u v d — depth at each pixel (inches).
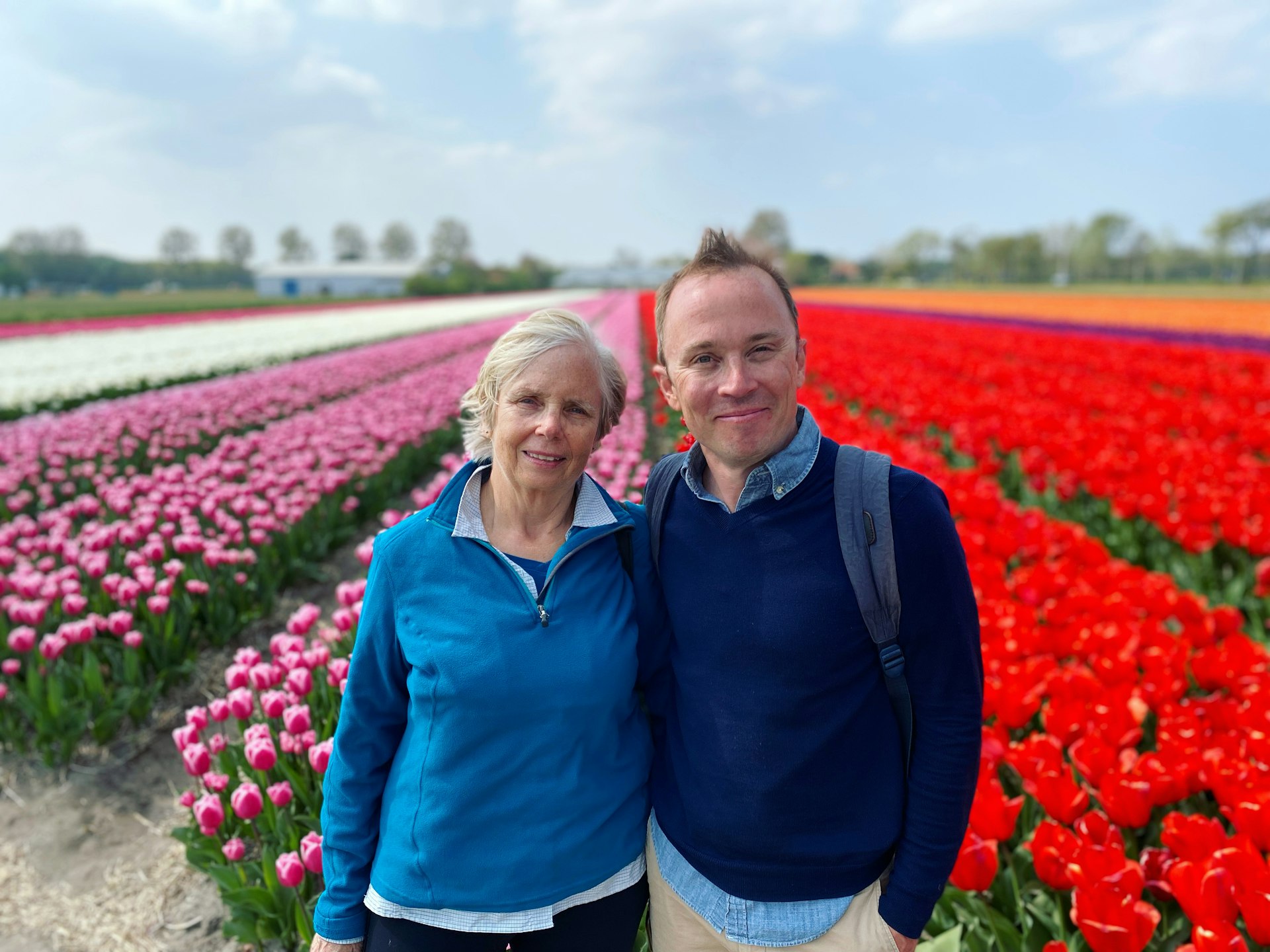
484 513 77.8
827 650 64.9
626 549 77.0
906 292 2775.6
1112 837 91.4
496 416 74.0
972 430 320.8
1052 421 343.3
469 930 70.5
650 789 78.7
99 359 753.6
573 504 78.2
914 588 64.0
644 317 1371.8
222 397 487.2
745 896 68.3
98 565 189.0
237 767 128.6
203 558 205.8
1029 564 193.2
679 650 72.0
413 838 70.9
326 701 133.5
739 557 67.8
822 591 64.8
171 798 155.9
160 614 180.7
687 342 66.2
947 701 65.7
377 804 75.6
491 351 75.1
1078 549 184.1
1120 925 76.9
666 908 75.1
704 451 70.9
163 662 179.5
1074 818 96.5
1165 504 214.2
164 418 414.9
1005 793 116.8
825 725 65.7
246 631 213.9
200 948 120.5
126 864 139.0
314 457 292.2
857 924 67.5
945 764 65.4
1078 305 1700.3
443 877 70.1
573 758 71.5
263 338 1034.7
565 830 70.8
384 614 73.1
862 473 66.0
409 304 2358.5
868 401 439.2
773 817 66.6
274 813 120.3
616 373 78.6
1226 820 106.2
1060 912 89.3
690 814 70.4
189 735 121.7
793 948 68.0
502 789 70.6
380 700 74.8
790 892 67.4
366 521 289.0
